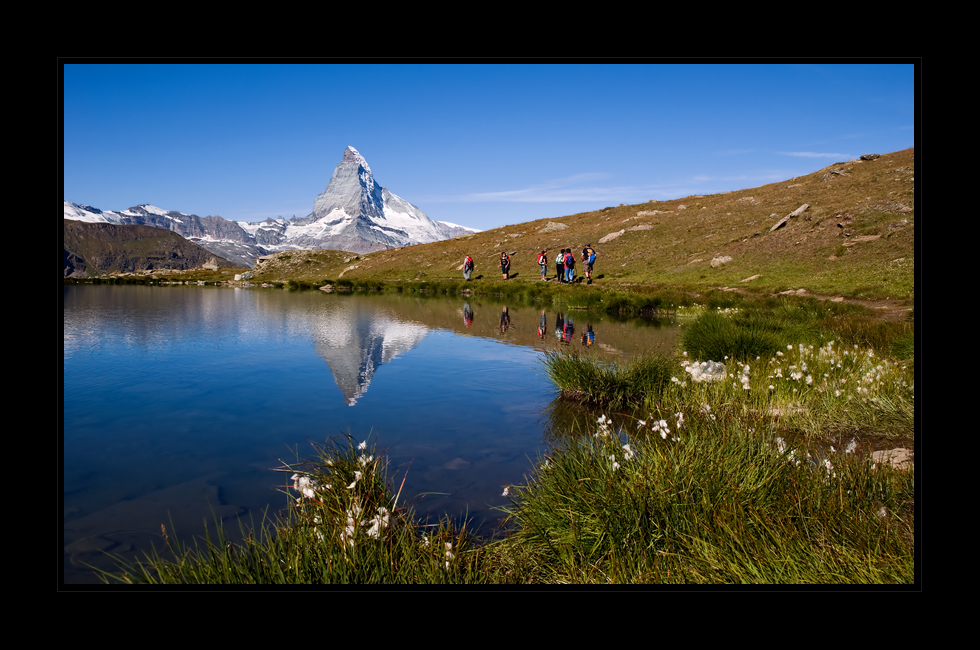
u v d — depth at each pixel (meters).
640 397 8.67
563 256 39.03
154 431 6.98
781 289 27.06
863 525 3.51
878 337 12.40
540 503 4.17
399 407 8.27
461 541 3.77
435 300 34.72
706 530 3.53
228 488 5.15
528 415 7.82
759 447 4.79
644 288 32.91
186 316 23.16
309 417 7.70
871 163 47.66
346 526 3.37
